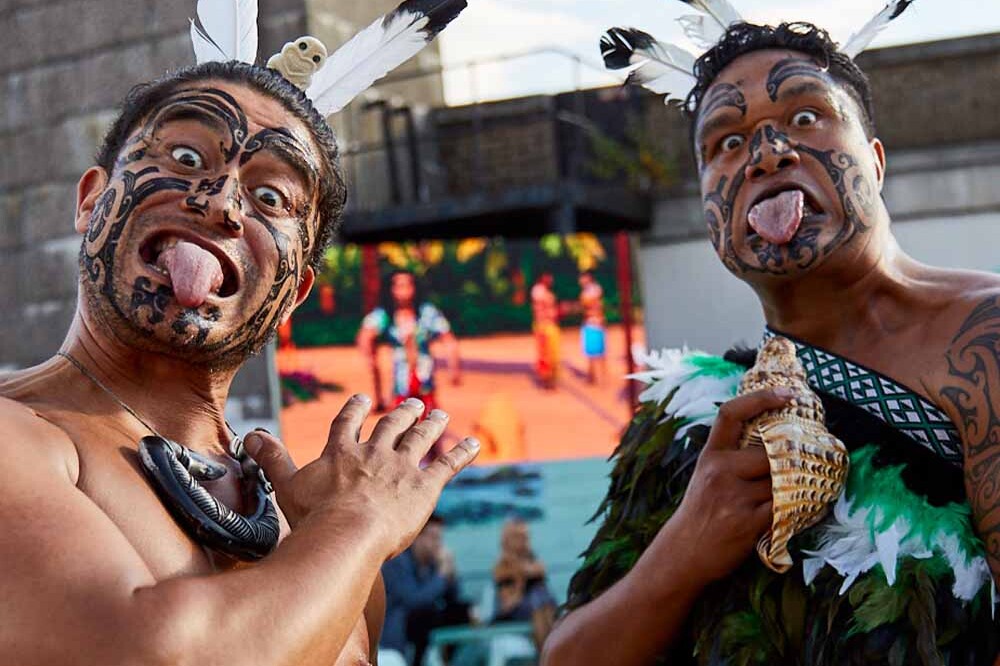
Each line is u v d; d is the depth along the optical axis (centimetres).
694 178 696
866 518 171
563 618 200
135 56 539
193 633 127
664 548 185
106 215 155
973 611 167
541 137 770
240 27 187
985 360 170
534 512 582
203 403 162
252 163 160
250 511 159
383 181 735
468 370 589
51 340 569
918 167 663
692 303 677
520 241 597
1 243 579
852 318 184
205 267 150
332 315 573
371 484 152
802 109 185
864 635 167
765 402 176
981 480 167
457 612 566
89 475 142
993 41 708
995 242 655
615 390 596
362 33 192
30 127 565
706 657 180
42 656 124
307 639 133
